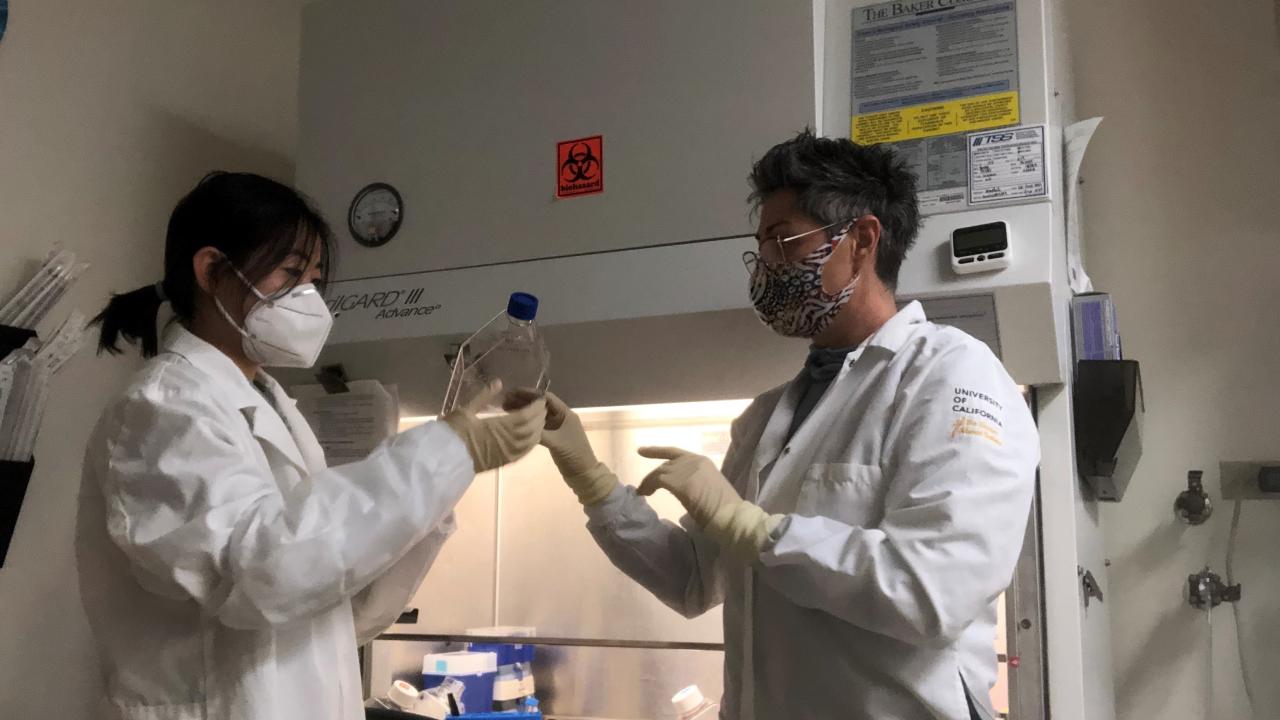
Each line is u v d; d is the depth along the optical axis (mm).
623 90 1546
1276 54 1998
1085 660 1430
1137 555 1941
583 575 1938
